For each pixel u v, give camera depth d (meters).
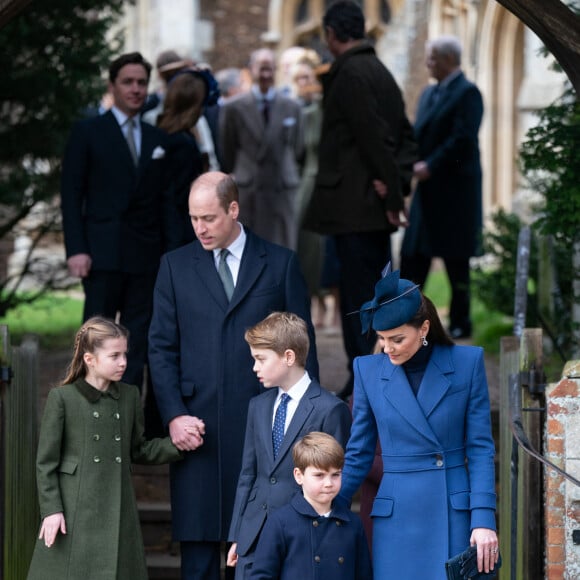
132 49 61.66
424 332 13.89
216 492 16.23
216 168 31.20
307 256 33.31
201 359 16.38
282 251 16.80
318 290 33.66
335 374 26.22
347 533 13.91
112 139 20.39
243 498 15.04
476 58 48.25
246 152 31.16
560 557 15.23
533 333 15.79
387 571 13.84
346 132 21.14
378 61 21.14
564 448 15.23
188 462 16.33
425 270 29.08
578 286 22.22
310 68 35.44
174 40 61.47
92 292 20.34
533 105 46.53
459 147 27.44
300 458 13.62
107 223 20.33
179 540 16.30
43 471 15.46
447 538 13.75
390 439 14.08
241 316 16.38
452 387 14.05
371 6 60.06
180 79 21.81
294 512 13.89
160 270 16.80
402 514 13.87
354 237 21.25
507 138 48.47
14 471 16.73
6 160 28.48
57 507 15.40
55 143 28.33
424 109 28.09
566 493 15.12
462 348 14.24
